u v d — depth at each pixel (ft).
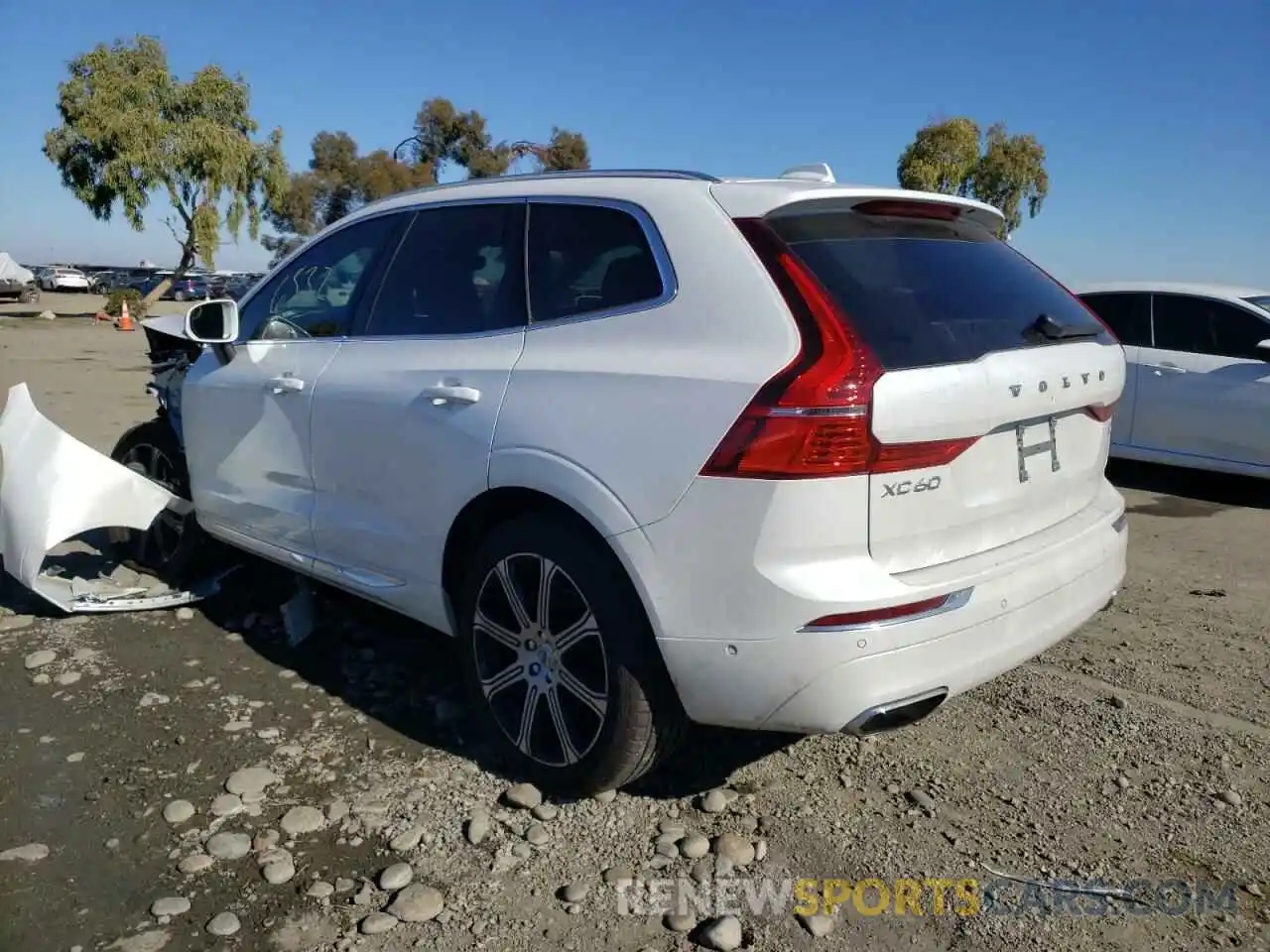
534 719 10.30
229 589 16.19
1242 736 11.80
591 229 10.21
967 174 101.24
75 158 111.55
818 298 8.50
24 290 146.20
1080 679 13.37
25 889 8.77
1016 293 10.36
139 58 113.91
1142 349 26.17
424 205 12.26
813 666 8.27
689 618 8.71
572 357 9.75
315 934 8.27
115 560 17.40
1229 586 17.61
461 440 10.37
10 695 12.48
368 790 10.39
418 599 11.40
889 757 11.19
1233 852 9.53
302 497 12.96
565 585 9.77
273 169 120.47
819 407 8.03
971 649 8.78
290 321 13.73
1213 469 25.11
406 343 11.65
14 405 16.39
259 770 10.66
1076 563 9.98
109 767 10.80
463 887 8.87
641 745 9.55
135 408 38.01
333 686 12.85
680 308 9.15
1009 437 9.41
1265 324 24.40
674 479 8.64
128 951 8.00
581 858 9.30
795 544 8.18
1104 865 9.31
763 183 9.46
